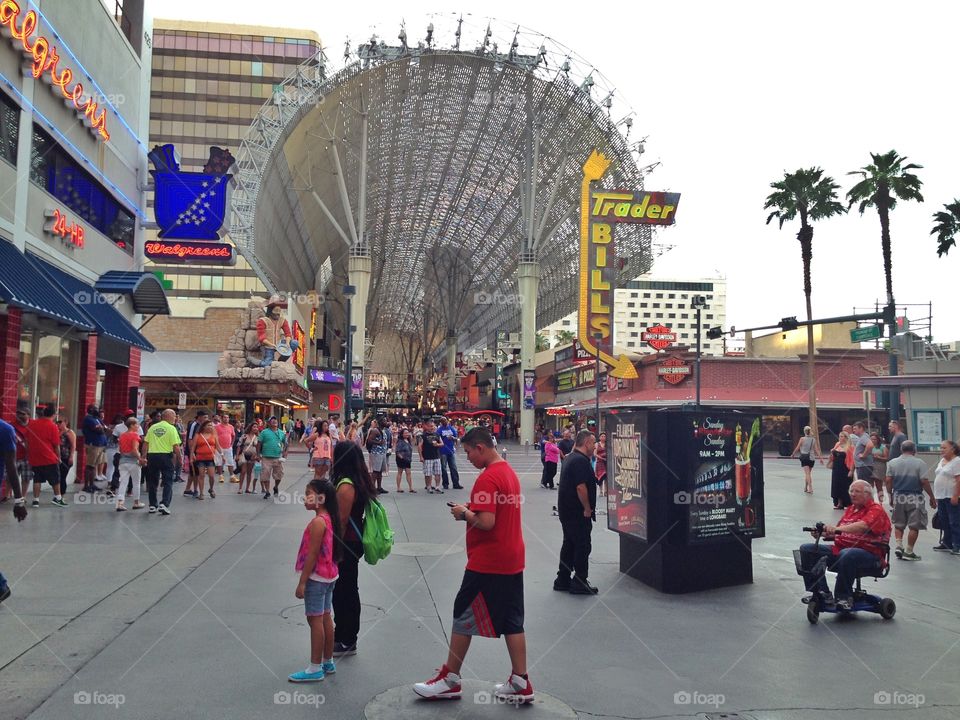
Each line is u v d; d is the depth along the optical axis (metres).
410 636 6.34
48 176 16.88
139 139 22.67
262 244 56.62
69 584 7.75
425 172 77.69
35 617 6.51
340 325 118.94
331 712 4.64
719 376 49.84
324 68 52.75
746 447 9.03
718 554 8.70
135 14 23.02
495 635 4.91
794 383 50.22
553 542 11.61
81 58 18.27
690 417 8.51
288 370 43.28
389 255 108.94
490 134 66.38
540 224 65.50
